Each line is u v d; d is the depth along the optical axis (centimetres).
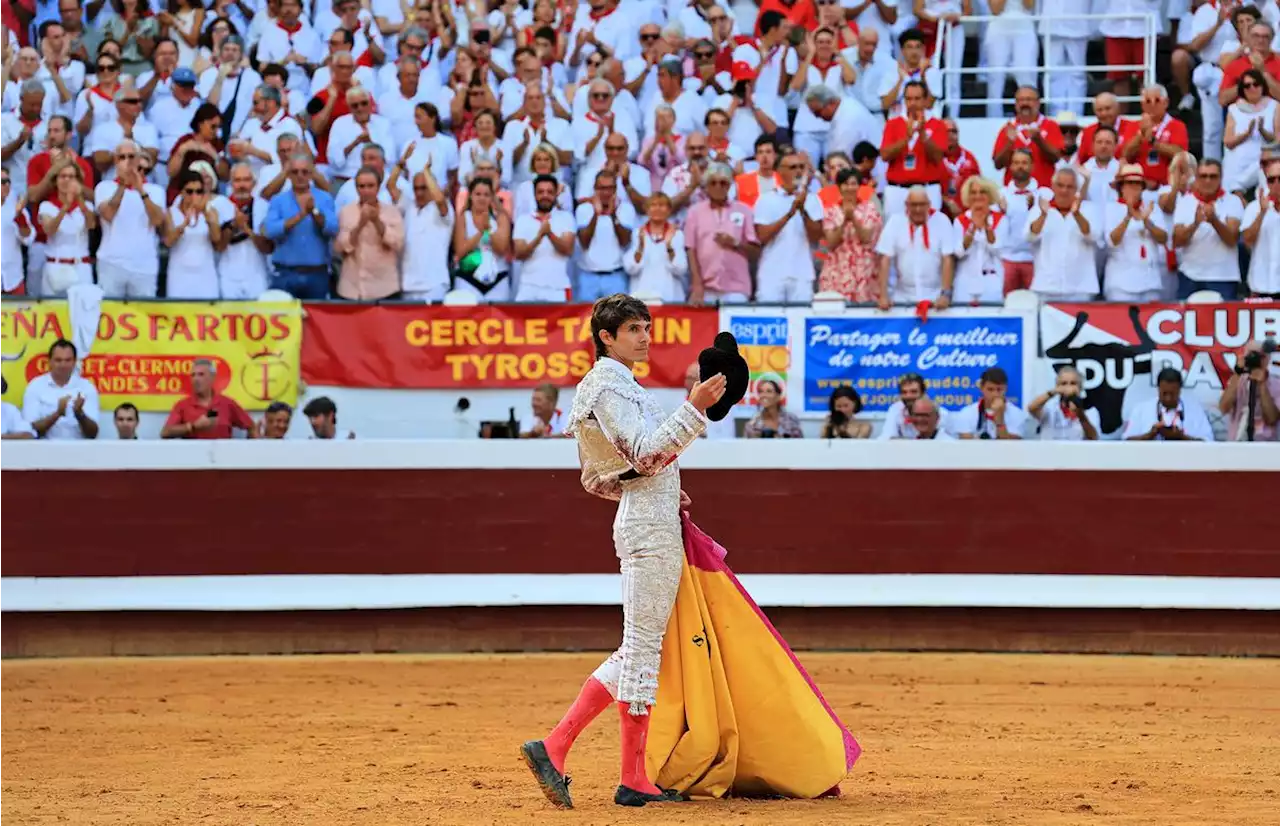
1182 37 1689
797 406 1403
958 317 1388
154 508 1373
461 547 1378
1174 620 1356
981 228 1451
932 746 866
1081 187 1490
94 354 1394
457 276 1489
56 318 1388
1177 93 1678
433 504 1381
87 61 1666
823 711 662
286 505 1377
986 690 1129
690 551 656
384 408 1414
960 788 699
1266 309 1362
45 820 632
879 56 1659
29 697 1104
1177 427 1370
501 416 1414
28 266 1500
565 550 1378
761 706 654
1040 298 1391
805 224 1472
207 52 1678
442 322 1412
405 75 1636
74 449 1370
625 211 1498
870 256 1461
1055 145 1529
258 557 1376
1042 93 1712
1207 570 1350
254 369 1405
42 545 1368
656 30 1650
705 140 1527
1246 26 1584
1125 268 1454
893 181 1517
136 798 688
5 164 1582
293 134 1551
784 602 1359
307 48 1702
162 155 1619
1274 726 958
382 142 1602
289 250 1481
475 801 662
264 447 1378
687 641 648
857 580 1368
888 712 1020
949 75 1692
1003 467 1365
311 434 1402
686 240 1475
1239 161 1556
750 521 1373
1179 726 957
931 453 1367
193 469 1376
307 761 812
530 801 657
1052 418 1383
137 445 1373
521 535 1379
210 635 1377
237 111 1642
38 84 1582
